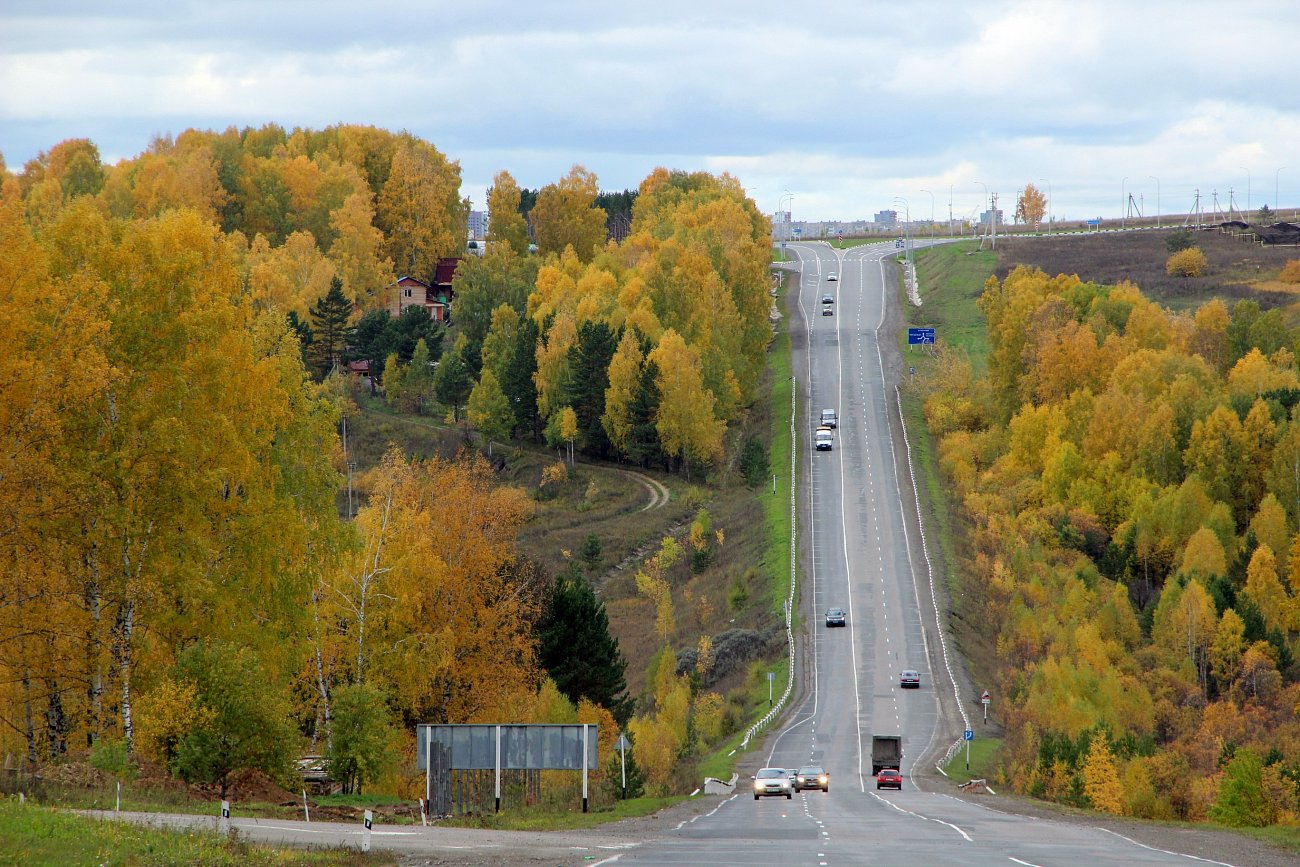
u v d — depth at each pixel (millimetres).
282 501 103812
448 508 123938
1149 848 66750
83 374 85188
